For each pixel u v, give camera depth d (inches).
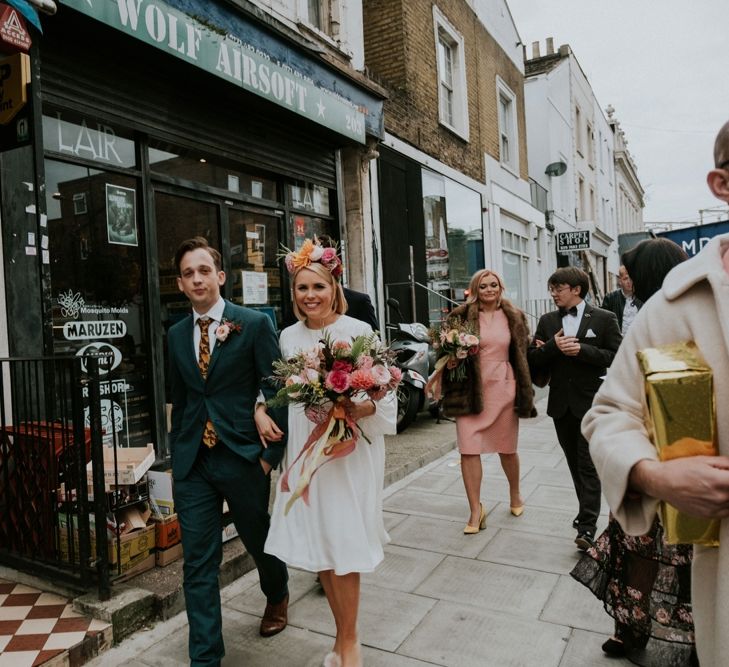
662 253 101.3
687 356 41.3
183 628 110.7
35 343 139.6
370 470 95.4
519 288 603.5
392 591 125.5
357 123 273.3
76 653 98.0
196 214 204.4
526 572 132.3
